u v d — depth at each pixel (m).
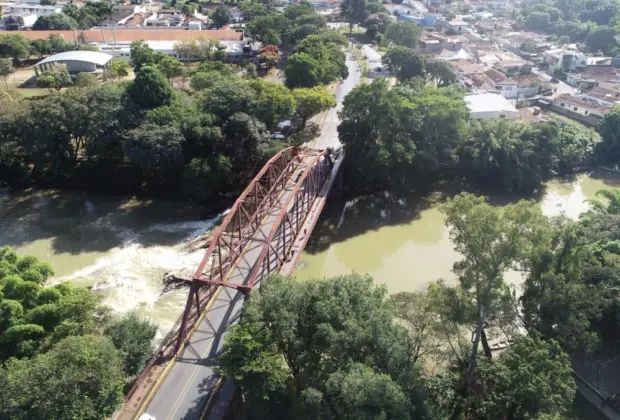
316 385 35.94
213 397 43.56
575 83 137.75
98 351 37.38
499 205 87.31
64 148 86.12
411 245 77.06
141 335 47.59
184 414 42.47
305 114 101.06
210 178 82.62
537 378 36.34
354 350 36.94
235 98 88.50
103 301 61.38
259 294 43.03
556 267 45.75
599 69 138.75
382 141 88.19
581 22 196.00
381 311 39.00
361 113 85.25
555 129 90.75
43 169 89.19
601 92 122.19
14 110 83.19
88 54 137.38
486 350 47.81
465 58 149.50
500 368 39.09
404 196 90.50
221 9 188.25
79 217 81.44
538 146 90.56
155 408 42.91
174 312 60.22
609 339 49.75
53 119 82.00
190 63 147.25
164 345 51.78
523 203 38.41
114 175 88.94
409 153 82.88
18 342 41.97
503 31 191.75
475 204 39.72
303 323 40.09
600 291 45.84
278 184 77.69
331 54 127.94
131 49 144.38
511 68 142.62
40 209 83.50
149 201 86.44
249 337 38.09
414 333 45.84
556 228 44.44
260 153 86.25
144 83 87.06
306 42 123.56
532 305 45.91
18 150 85.62
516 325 45.91
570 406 44.91
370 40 188.75
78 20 179.38
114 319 55.19
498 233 36.75
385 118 83.19
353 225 82.06
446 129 86.50
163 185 88.00
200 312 53.81
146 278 66.44
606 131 102.12
